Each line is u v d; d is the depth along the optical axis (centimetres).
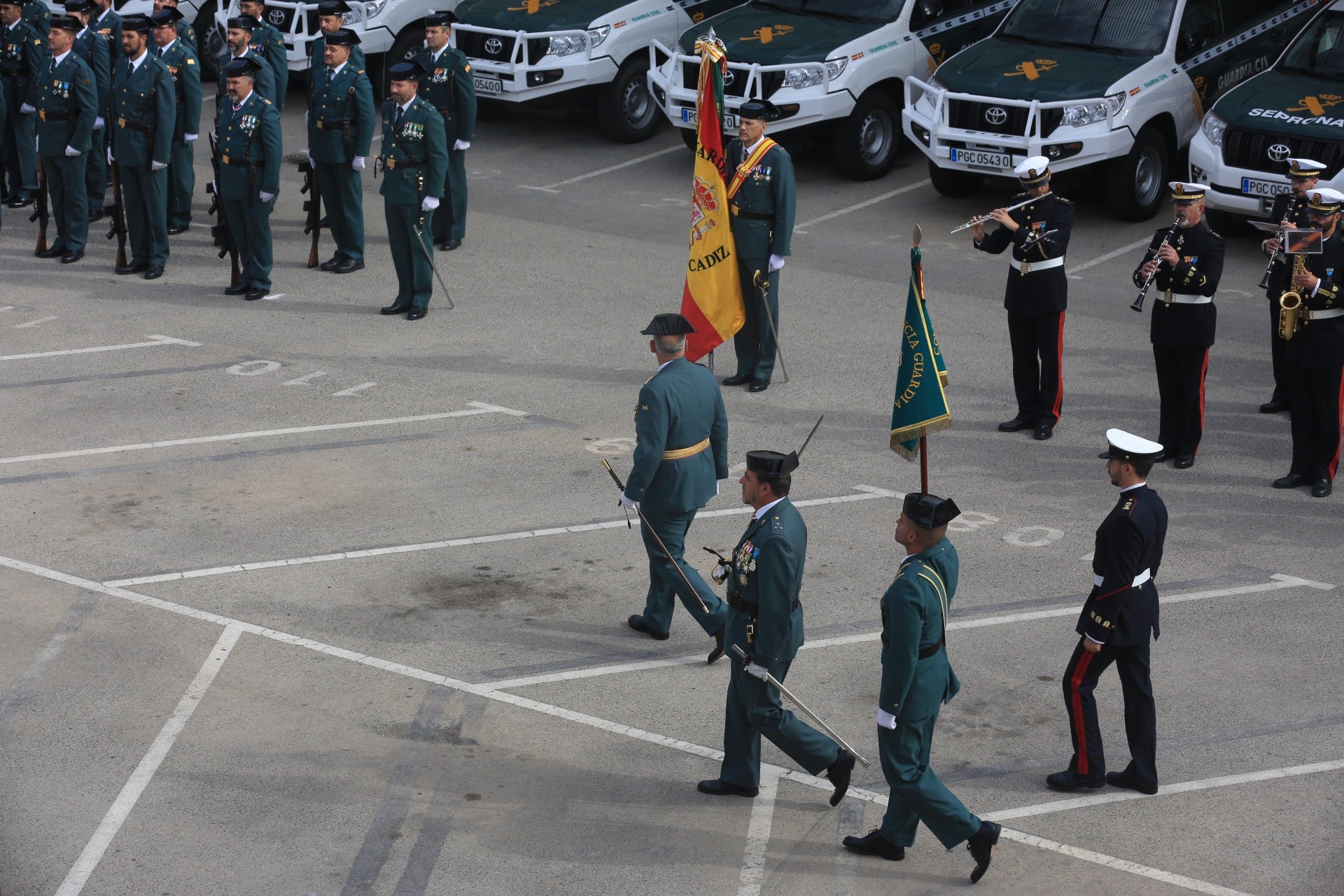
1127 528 1158
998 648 1451
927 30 3186
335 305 2519
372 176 3325
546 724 1321
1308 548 1658
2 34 3009
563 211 3067
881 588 1568
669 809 1201
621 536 1695
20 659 1414
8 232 2930
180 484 1814
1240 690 1369
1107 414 2055
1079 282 2634
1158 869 1116
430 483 1825
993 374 2214
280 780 1228
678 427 1389
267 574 1591
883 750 1084
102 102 2922
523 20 3350
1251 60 3062
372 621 1497
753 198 2058
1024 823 1176
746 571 1148
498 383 2164
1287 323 1756
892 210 3042
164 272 2689
